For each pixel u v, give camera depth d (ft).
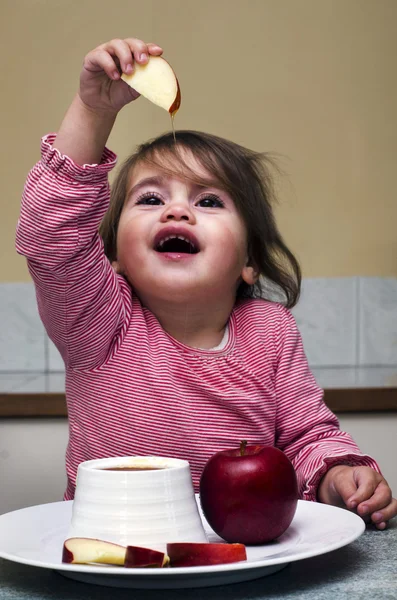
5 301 8.37
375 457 6.02
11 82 8.36
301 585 2.09
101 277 3.26
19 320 8.39
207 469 2.52
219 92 8.49
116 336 3.50
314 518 2.65
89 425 3.51
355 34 8.61
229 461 2.48
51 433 5.94
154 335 3.59
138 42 2.85
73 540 2.15
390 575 2.18
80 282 3.15
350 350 8.66
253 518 2.39
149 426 3.45
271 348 3.84
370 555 2.41
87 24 8.39
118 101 2.92
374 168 8.66
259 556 2.26
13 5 8.36
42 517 2.65
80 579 2.14
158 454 3.46
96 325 3.32
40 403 5.90
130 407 3.45
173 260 3.51
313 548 2.22
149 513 2.22
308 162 8.60
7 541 2.34
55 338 3.41
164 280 3.51
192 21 8.46
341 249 8.65
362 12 8.61
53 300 3.20
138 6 8.41
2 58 8.36
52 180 2.90
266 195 4.21
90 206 2.95
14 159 8.36
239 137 8.53
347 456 3.24
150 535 2.20
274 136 8.55
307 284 8.59
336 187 8.62
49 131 8.39
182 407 3.48
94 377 3.48
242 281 4.15
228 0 8.49
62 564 1.99
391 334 8.70
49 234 2.93
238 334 3.84
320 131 8.60
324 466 3.21
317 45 8.57
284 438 3.78
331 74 8.59
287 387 3.81
